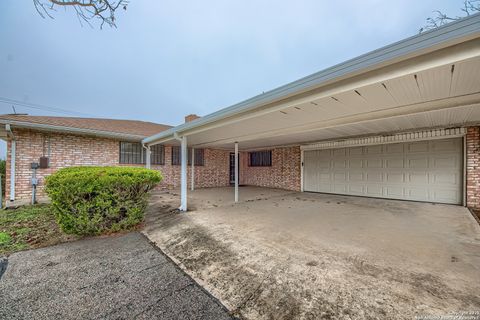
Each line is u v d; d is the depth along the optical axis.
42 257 3.11
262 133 6.37
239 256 3.06
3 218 5.08
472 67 2.28
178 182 11.35
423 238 3.62
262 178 13.02
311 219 5.03
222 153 13.38
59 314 1.94
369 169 8.18
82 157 7.94
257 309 1.99
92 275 2.62
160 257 3.15
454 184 6.35
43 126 6.51
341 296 2.10
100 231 4.07
